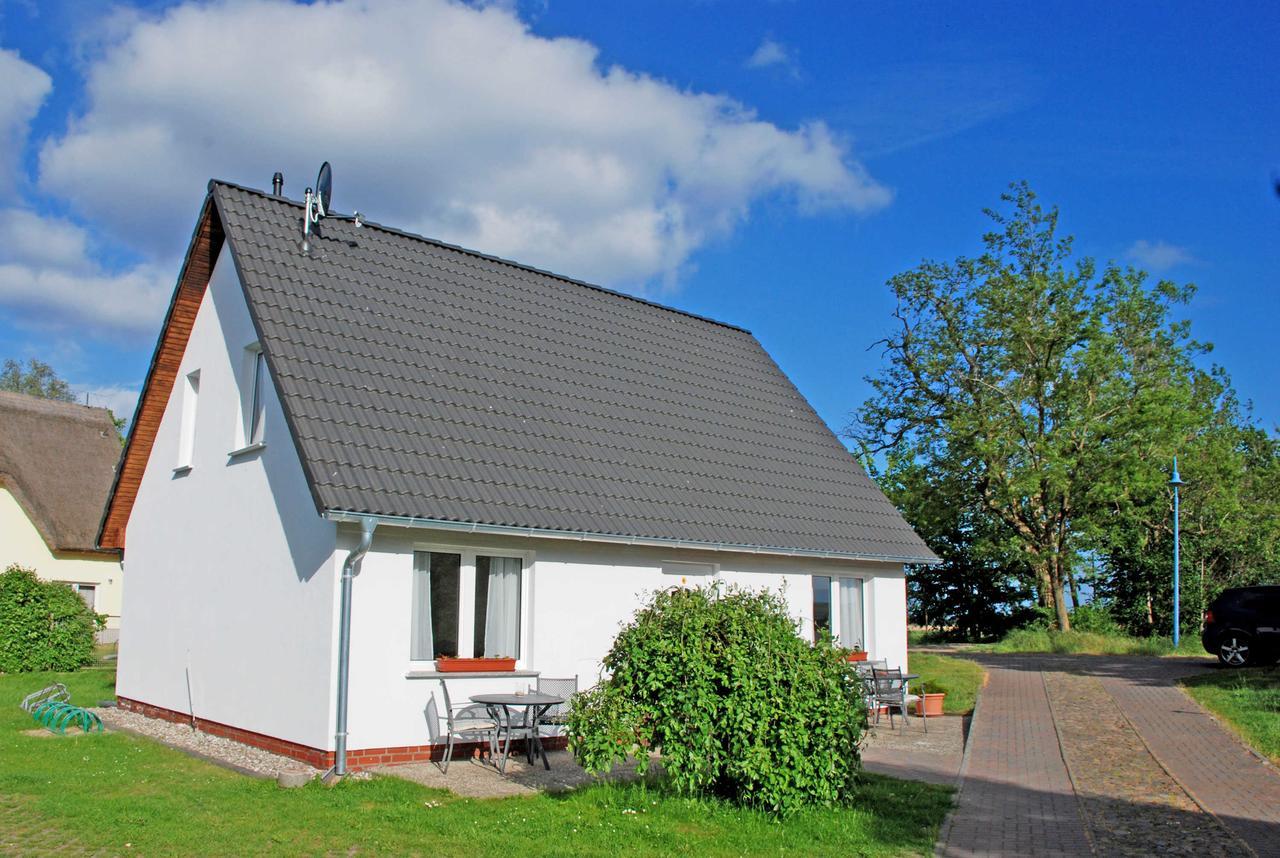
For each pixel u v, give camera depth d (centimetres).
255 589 1318
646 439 1641
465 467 1303
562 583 1378
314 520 1205
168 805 931
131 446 1748
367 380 1330
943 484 3681
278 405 1320
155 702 1568
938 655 2848
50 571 3466
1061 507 3556
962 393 3712
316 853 788
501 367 1558
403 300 1545
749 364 2119
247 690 1302
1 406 3666
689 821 908
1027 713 1655
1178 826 940
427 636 1249
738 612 1002
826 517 1772
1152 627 3869
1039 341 3472
